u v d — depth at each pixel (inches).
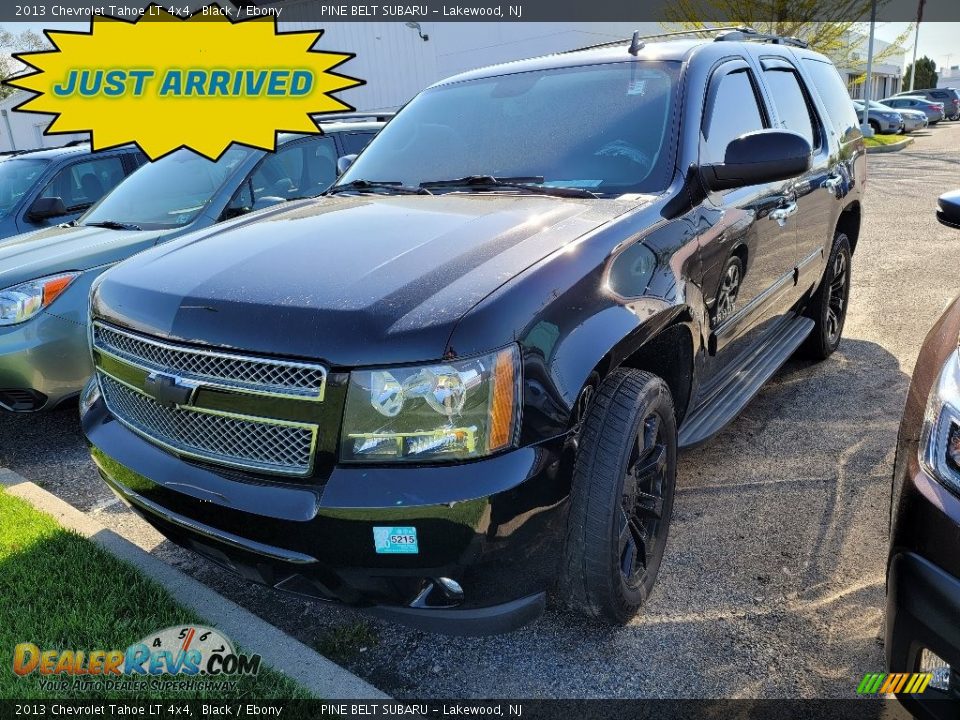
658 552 101.5
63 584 102.8
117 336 89.5
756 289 132.4
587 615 92.2
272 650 90.4
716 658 91.0
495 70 144.1
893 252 317.4
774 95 148.6
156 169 208.1
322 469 74.3
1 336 148.6
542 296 77.7
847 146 184.5
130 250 167.3
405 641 97.2
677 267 98.4
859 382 177.6
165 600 99.0
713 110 121.3
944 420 69.8
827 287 181.6
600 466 84.4
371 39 814.5
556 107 125.2
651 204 101.1
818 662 89.6
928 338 90.1
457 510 70.9
